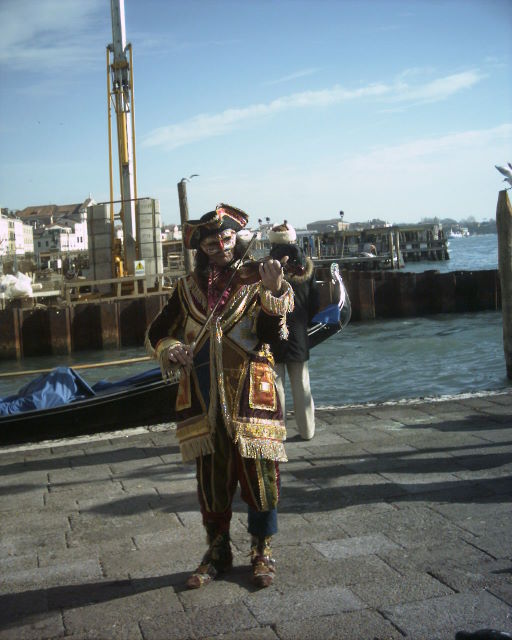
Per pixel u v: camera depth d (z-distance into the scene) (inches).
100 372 699.4
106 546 161.9
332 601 128.0
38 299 1250.6
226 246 137.3
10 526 178.4
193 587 136.0
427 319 1013.2
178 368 136.5
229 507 140.6
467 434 241.0
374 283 1059.9
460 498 179.8
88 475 219.3
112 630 122.3
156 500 191.9
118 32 1103.0
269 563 138.7
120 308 904.9
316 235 2559.1
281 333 135.9
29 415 331.9
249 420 132.6
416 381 561.6
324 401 510.3
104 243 1111.0
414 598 127.7
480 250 4616.1
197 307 138.2
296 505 181.3
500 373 571.5
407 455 220.2
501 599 125.9
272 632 118.6
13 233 5078.7
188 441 135.8
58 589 140.5
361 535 159.2
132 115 1109.7
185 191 816.9
